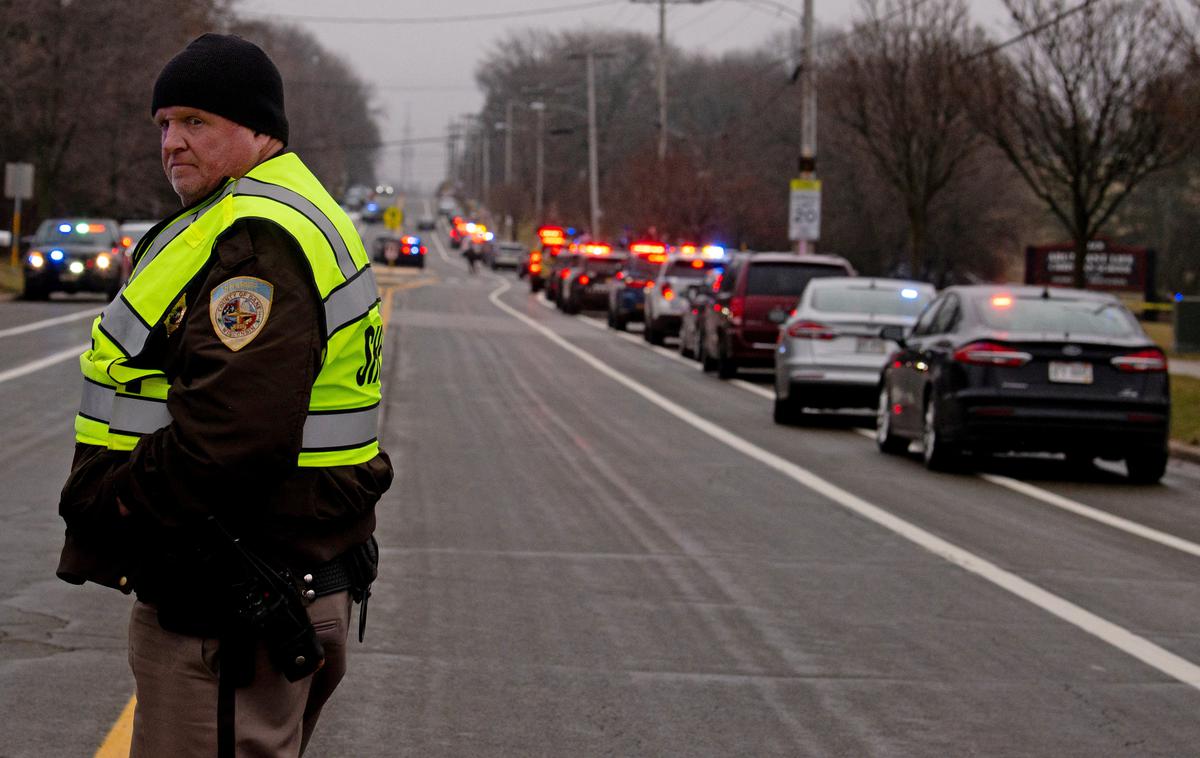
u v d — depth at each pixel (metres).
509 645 16.88
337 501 6.78
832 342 41.69
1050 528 26.08
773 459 34.34
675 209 138.75
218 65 6.88
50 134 110.94
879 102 81.19
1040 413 31.19
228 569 6.59
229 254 6.47
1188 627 18.75
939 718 14.58
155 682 6.79
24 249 99.62
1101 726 14.47
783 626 18.16
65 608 17.83
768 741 13.70
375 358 7.07
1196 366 59.34
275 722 6.88
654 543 23.31
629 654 16.64
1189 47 50.34
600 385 52.12
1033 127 63.38
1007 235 155.12
